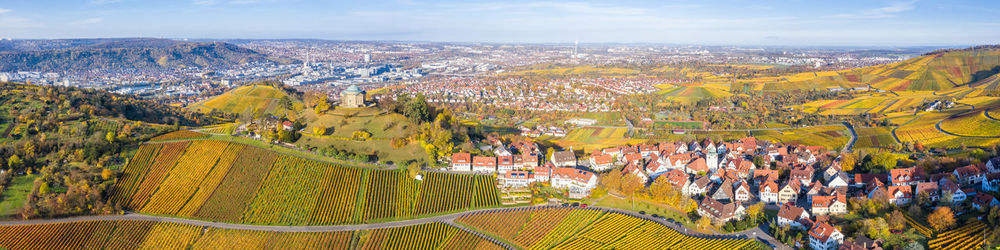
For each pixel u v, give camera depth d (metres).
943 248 166.00
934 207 198.38
